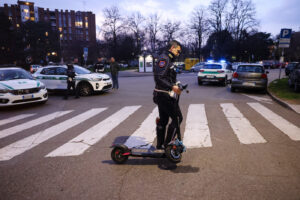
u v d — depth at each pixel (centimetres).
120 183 267
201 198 234
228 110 669
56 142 416
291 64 2302
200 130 468
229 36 4762
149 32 5272
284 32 1350
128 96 1005
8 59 5647
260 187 253
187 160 327
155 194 243
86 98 982
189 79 1898
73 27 9081
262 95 1009
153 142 401
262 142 395
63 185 264
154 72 298
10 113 705
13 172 300
